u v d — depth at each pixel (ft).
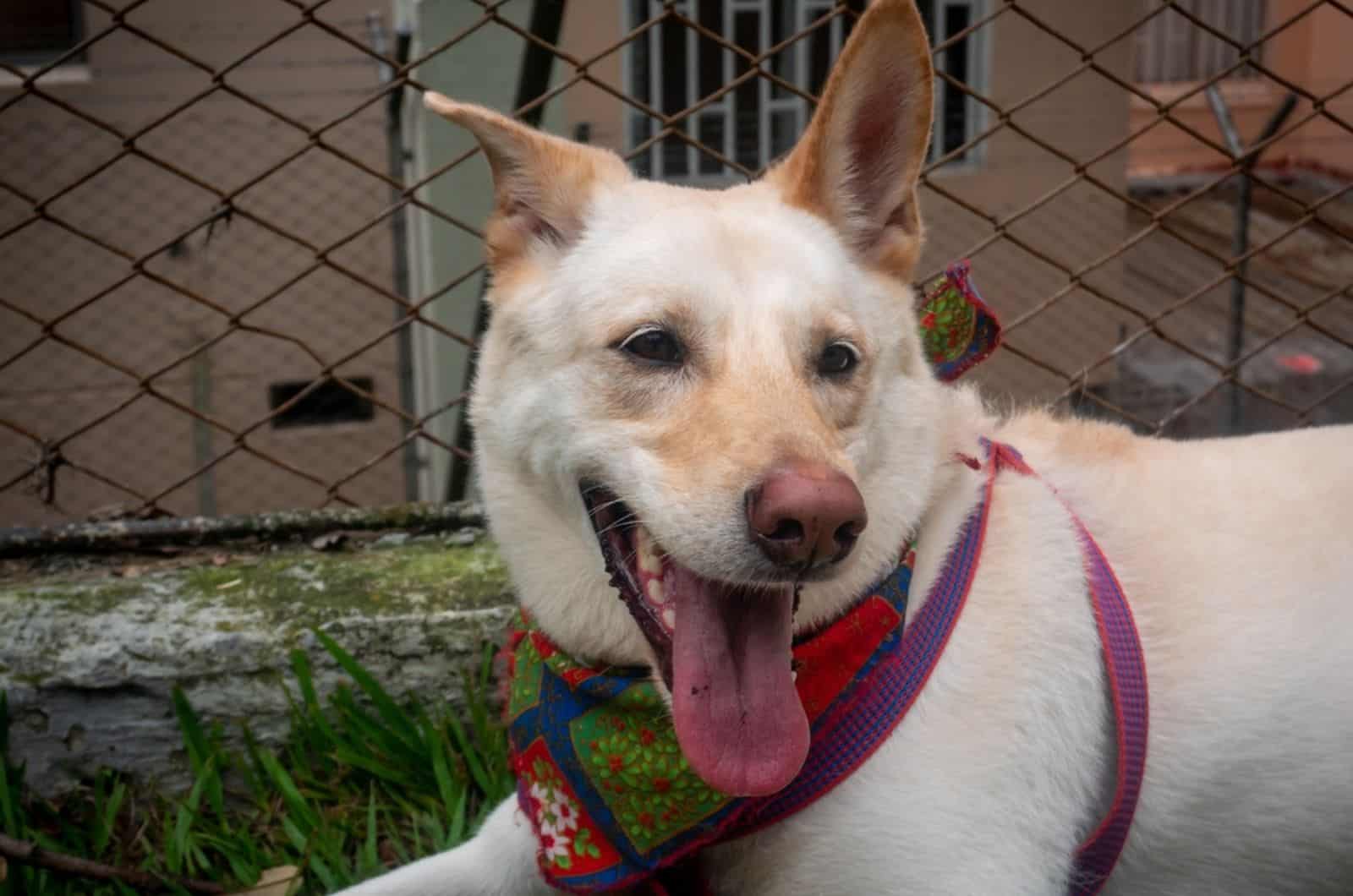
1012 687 2.62
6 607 3.24
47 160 9.04
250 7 8.93
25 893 2.91
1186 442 3.01
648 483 2.48
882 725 2.55
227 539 3.54
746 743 2.44
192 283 9.39
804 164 2.72
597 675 2.65
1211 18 15.58
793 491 2.31
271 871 2.94
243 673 3.18
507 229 2.73
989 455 2.83
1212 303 10.71
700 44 10.52
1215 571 2.76
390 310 9.75
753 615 2.50
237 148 9.18
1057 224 9.91
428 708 3.27
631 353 2.57
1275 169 14.48
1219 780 2.71
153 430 9.69
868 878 2.56
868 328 2.65
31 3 8.80
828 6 10.69
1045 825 2.62
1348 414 9.20
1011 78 9.78
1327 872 2.79
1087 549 2.73
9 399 9.33
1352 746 2.71
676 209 2.68
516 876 2.88
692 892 2.79
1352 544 2.78
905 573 2.59
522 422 2.68
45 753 3.13
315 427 9.91
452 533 3.61
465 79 5.08
